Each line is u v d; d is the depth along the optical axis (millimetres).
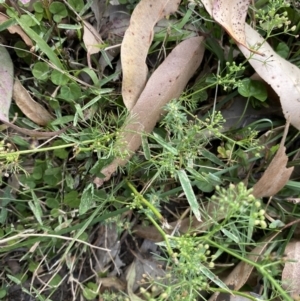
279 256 303
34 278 330
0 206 315
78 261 335
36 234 296
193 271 251
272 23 271
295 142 329
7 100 292
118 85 312
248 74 316
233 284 308
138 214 330
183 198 327
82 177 315
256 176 326
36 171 310
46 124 307
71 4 296
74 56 315
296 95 292
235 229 275
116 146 278
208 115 307
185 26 306
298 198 312
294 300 295
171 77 291
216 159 310
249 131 313
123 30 311
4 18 289
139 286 335
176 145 290
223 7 275
